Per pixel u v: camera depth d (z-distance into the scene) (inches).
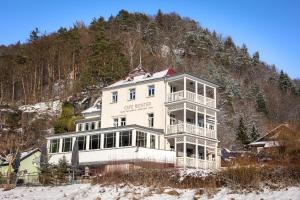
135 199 1007.6
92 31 4926.2
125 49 4429.1
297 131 1784.0
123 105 2140.7
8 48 5014.8
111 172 1252.5
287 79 5753.0
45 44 4318.4
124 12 5959.6
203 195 976.9
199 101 2025.1
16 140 2491.4
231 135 3720.5
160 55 5246.1
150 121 2038.6
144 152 1766.7
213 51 5969.5
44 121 3056.1
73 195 1145.4
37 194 1226.0
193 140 1935.3
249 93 4926.2
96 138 1926.7
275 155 1599.4
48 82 3983.8
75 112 3085.6
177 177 1120.8
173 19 6633.9
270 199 876.0
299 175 970.1
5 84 4018.2
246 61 6058.1
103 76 3494.1
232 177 1020.5
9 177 1656.0
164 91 2020.2
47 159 1898.4
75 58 4060.0
